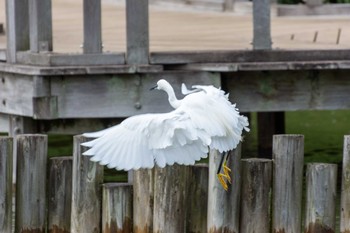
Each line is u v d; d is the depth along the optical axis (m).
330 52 15.02
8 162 12.43
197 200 12.52
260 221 12.37
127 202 12.49
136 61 14.59
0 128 15.64
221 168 11.07
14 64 14.80
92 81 14.40
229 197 12.27
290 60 14.95
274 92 14.91
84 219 12.48
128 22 14.51
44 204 12.66
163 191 12.25
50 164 12.62
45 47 14.70
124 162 8.96
